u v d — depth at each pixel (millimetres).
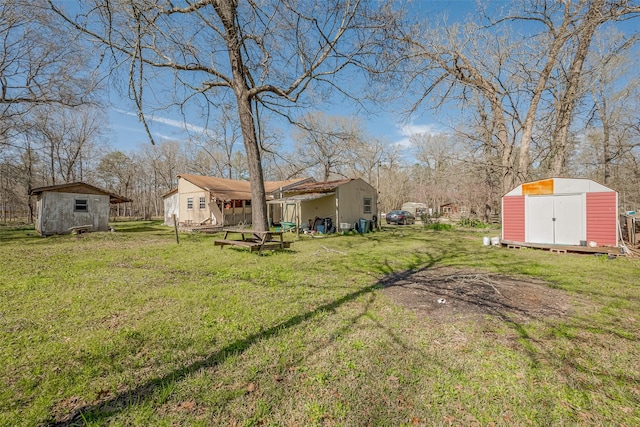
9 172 21906
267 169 26906
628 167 20891
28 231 17125
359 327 3438
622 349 2943
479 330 3379
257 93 9281
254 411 2053
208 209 21109
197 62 6898
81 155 31812
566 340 3137
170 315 3748
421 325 3518
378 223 18969
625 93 15414
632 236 10242
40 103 15094
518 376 2490
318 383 2369
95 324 3463
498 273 6305
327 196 16828
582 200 9391
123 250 9312
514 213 10609
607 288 5113
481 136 16969
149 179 42188
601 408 2113
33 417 1958
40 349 2840
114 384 2326
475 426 1949
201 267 6688
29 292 4680
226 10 5469
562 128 12516
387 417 2018
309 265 7008
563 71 12172
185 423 1933
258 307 4059
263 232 8766
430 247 10516
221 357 2738
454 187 28766
